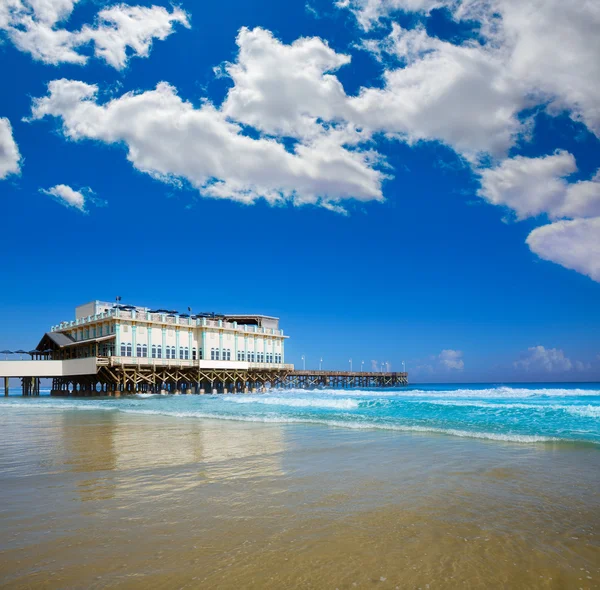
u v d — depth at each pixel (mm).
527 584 4414
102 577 4488
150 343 57125
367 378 96875
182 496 7402
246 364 64625
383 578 4508
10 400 48031
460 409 22422
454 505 6883
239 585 4336
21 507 6816
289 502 7055
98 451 11820
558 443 12242
